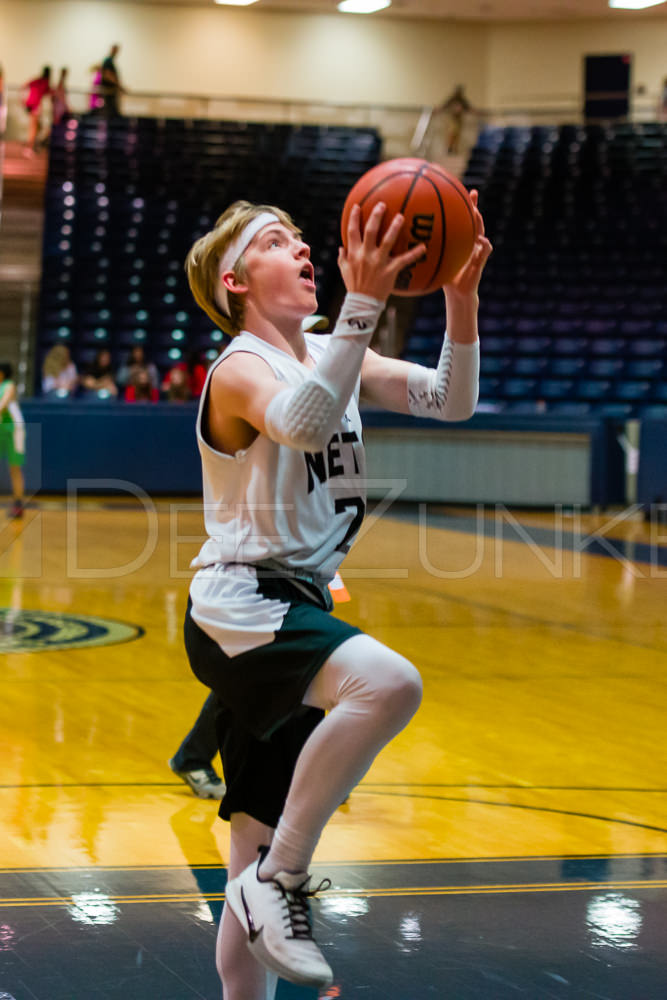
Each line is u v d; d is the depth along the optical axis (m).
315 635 2.28
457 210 2.23
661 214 21.69
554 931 3.28
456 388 2.61
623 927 3.32
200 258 2.57
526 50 25.41
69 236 21.27
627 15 24.75
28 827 4.12
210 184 22.44
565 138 23.56
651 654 7.45
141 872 3.70
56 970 2.96
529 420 16.25
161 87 24.94
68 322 20.08
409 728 5.59
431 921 3.35
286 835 2.25
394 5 24.47
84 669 6.75
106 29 24.72
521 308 20.22
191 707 5.92
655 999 2.84
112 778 4.73
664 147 22.98
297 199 22.31
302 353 2.59
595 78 25.12
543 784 4.75
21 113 23.38
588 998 2.84
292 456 2.40
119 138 23.02
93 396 18.17
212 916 3.35
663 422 15.58
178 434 17.12
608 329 19.92
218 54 25.03
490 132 24.00
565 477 16.16
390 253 2.20
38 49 24.56
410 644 7.61
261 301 2.49
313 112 24.55
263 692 2.33
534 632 8.12
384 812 4.37
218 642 2.38
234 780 2.48
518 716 5.86
